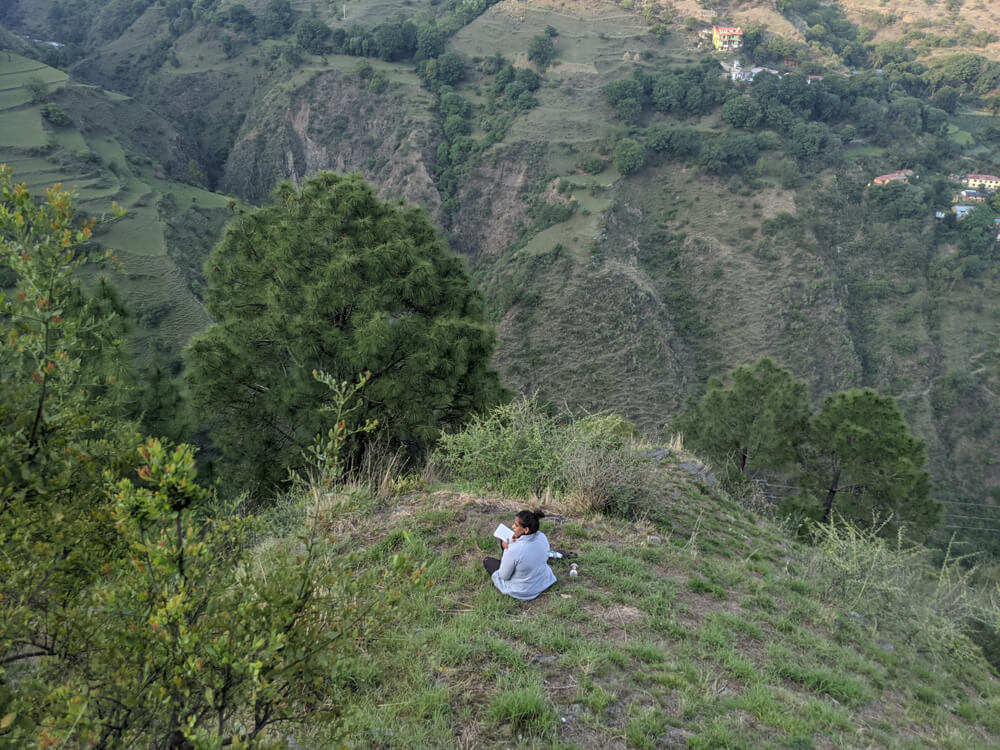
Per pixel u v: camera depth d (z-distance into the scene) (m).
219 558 2.89
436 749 3.49
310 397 12.49
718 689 4.47
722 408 18.88
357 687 3.96
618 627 5.08
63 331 2.97
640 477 8.20
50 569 2.73
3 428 2.77
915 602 7.67
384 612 2.93
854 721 4.63
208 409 13.12
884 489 15.41
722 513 9.30
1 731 2.23
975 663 7.84
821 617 6.49
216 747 2.18
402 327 12.70
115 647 2.47
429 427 12.31
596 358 66.12
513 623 4.84
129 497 2.43
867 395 16.06
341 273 12.52
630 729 3.80
